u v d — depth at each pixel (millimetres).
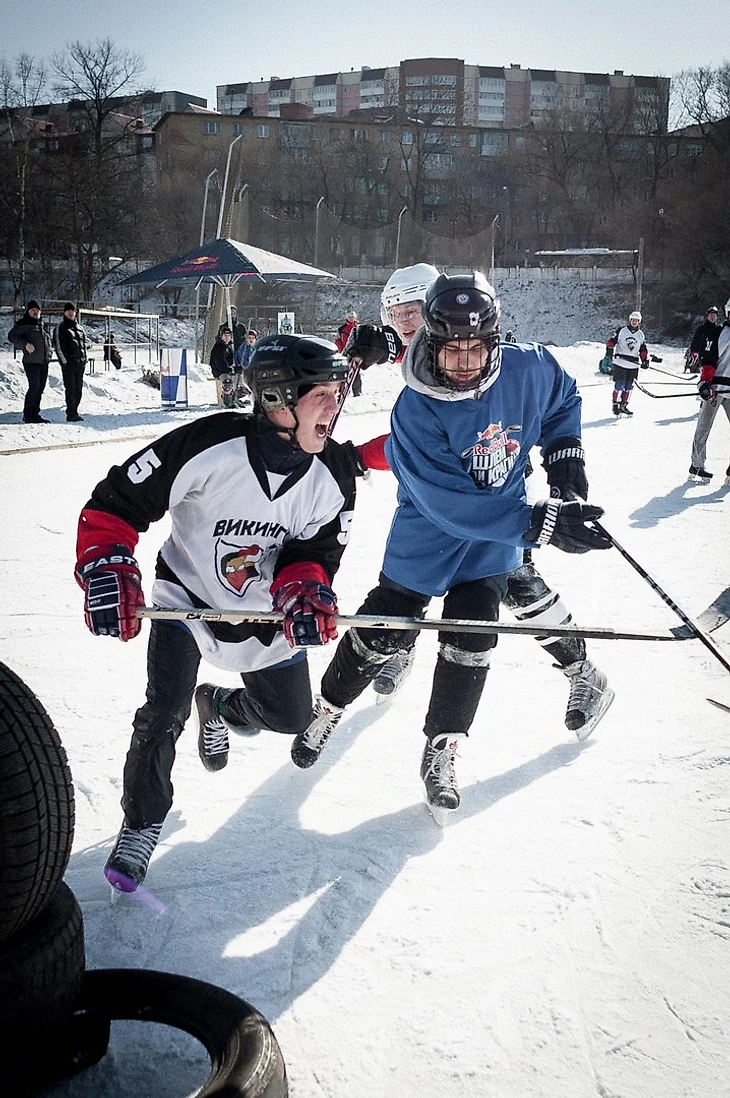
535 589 3455
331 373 2430
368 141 73375
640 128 78250
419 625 2629
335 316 55844
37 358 13906
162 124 74438
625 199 72062
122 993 2025
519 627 2650
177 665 2670
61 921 1910
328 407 2480
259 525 2625
